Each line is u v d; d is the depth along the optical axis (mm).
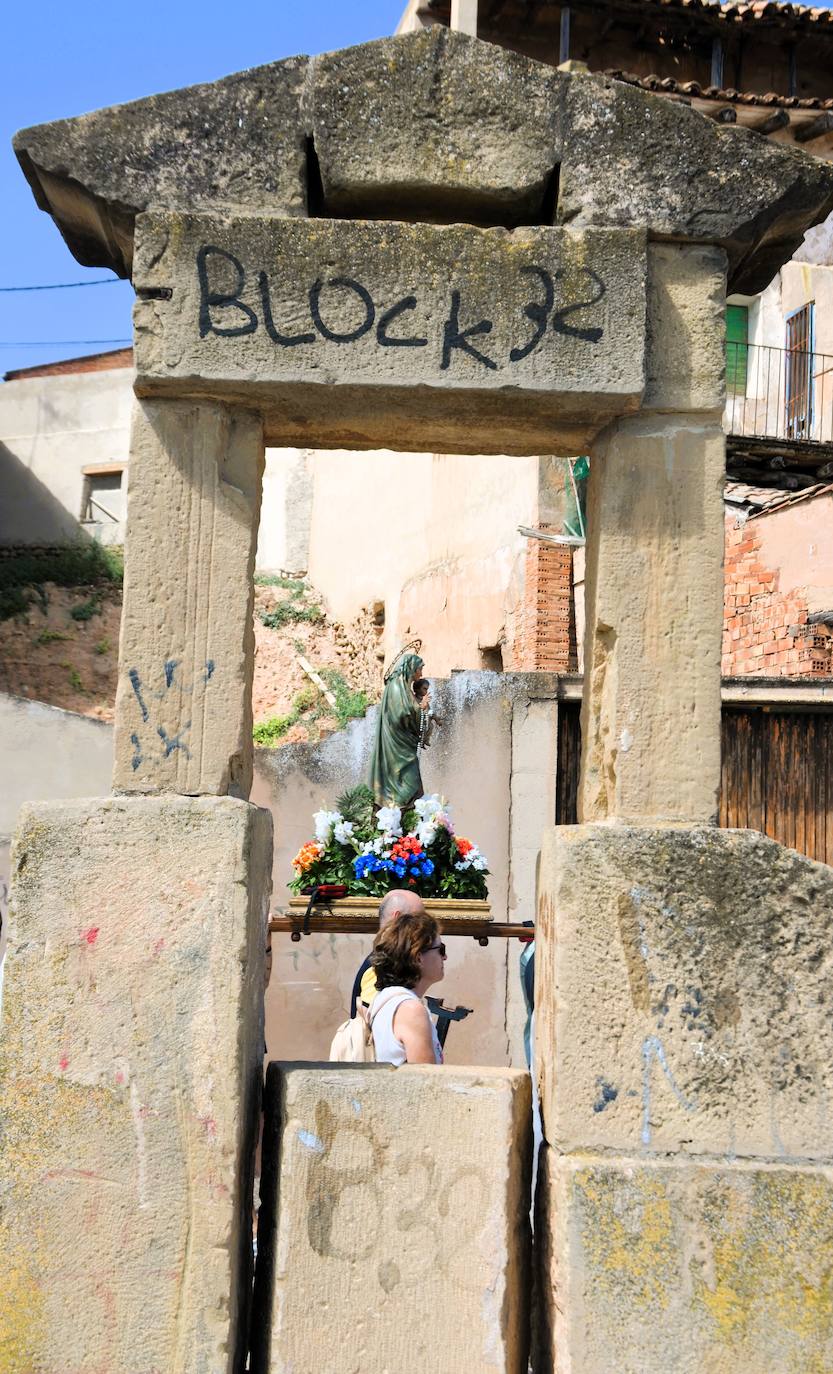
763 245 3541
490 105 3381
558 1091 3006
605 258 3299
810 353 15102
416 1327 2961
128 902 3020
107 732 10953
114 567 23781
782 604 13992
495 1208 3004
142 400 3320
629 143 3367
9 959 3008
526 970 5172
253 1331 3105
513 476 15328
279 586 23016
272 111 3354
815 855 8906
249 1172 3105
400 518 19641
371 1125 3023
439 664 17500
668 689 3291
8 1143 2955
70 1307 2912
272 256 3260
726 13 15906
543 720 8664
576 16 16062
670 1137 3002
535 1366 3131
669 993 3041
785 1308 2943
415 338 3256
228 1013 2982
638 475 3355
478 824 8547
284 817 8492
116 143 3326
